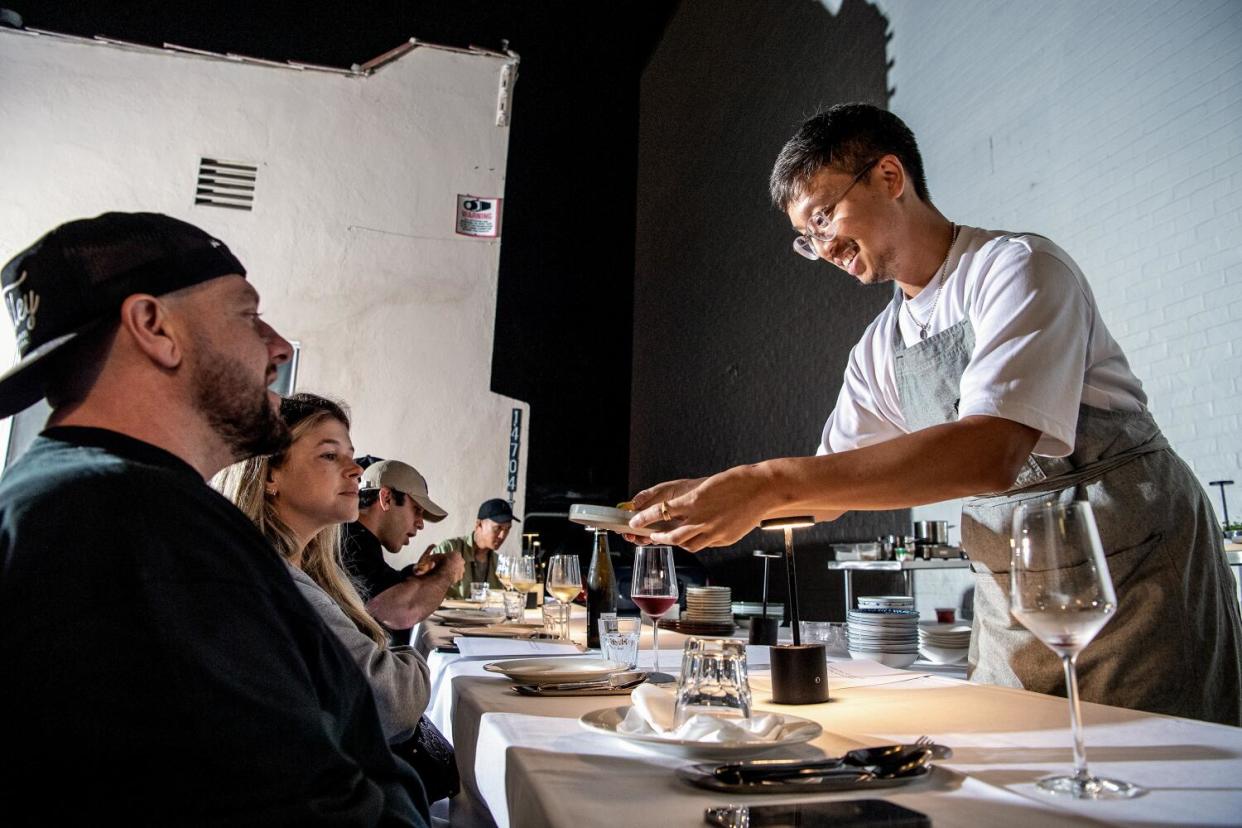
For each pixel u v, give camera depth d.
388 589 2.25
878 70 5.17
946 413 1.39
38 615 0.56
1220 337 2.96
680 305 7.76
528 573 2.66
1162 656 1.17
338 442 1.57
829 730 0.89
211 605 0.63
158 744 0.57
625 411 8.62
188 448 0.79
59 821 0.55
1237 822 0.55
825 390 5.36
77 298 0.73
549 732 0.88
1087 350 1.24
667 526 1.12
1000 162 4.10
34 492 0.62
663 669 1.51
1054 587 0.66
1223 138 2.98
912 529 4.50
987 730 0.88
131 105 5.87
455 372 6.16
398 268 6.19
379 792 0.73
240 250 5.93
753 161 6.60
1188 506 1.23
